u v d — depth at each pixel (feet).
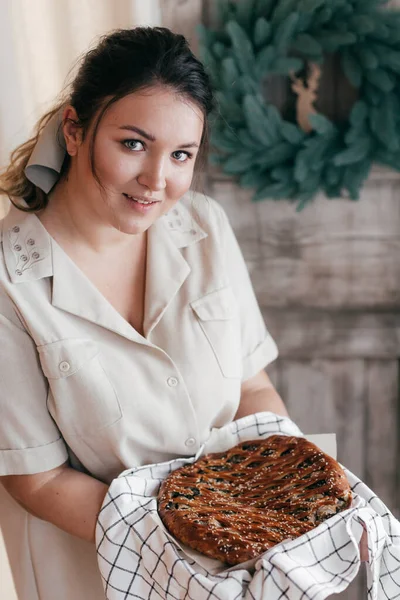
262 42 5.55
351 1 5.48
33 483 3.56
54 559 3.83
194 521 3.08
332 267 6.28
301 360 6.50
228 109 5.59
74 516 3.46
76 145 3.42
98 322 3.52
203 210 4.08
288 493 3.27
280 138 5.69
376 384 6.56
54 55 4.72
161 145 3.14
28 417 3.49
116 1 5.00
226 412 3.96
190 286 3.86
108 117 3.16
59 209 3.66
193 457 3.76
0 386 3.46
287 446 3.60
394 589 3.22
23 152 3.79
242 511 3.17
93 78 3.25
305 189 5.84
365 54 5.48
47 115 3.70
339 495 3.22
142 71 3.09
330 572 2.93
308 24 5.54
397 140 5.58
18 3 4.37
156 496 3.42
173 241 3.90
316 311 6.40
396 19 5.45
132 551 3.17
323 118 5.58
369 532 2.99
